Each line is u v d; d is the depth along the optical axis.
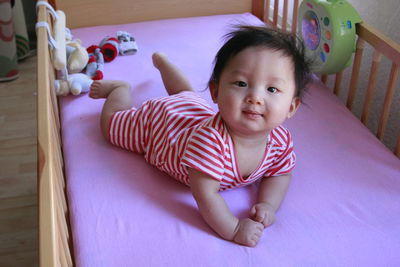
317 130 1.21
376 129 1.42
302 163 1.08
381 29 1.36
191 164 0.88
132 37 1.68
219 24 1.85
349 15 1.23
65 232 0.83
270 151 0.95
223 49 0.90
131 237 0.87
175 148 0.98
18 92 2.23
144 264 0.82
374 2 1.38
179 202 0.97
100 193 0.99
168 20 1.91
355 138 1.17
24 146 1.84
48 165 0.69
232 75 0.86
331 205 0.96
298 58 0.88
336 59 1.27
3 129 1.95
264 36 0.87
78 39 1.67
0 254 1.36
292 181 1.03
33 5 2.65
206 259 0.83
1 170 1.71
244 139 0.91
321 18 1.28
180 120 1.03
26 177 1.67
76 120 1.26
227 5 1.96
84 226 0.90
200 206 0.89
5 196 1.58
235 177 0.95
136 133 1.10
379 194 0.99
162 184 1.02
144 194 0.99
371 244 0.86
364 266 0.82
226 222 0.87
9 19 2.18
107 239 0.87
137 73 1.50
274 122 0.86
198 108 1.08
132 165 1.08
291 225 0.91
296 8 1.59
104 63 1.57
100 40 1.73
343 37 1.23
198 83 1.42
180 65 1.53
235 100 0.85
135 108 1.21
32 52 2.58
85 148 1.14
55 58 1.32
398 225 0.91
